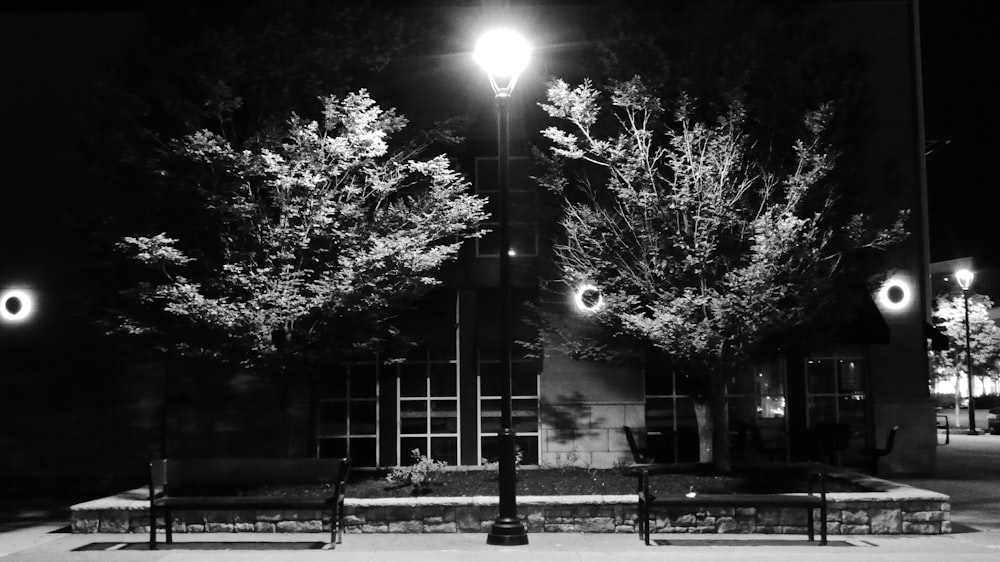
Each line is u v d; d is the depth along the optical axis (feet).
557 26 51.19
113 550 34.78
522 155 58.90
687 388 58.85
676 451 58.18
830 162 41.96
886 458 61.00
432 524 39.34
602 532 39.11
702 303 41.78
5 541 38.60
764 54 45.01
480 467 56.08
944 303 187.93
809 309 43.42
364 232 43.47
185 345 45.21
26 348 58.85
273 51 43.98
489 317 58.13
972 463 75.72
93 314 50.90
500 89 35.94
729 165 42.52
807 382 61.26
